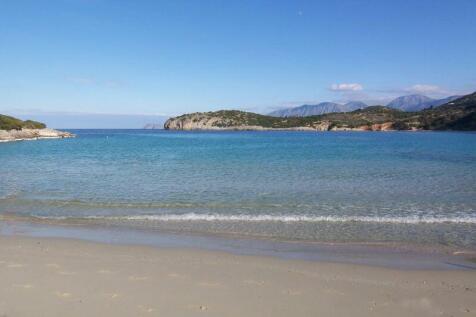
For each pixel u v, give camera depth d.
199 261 9.61
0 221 14.29
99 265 9.12
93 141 95.38
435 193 20.14
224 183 23.38
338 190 20.97
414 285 8.26
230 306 7.00
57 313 6.56
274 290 7.79
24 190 20.95
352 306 7.15
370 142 85.25
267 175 27.11
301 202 17.89
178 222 14.23
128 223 14.07
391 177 26.03
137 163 36.88
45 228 13.29
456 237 12.46
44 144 78.69
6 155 47.84
